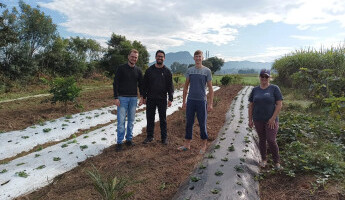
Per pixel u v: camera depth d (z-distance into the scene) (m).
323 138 5.20
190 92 4.53
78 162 4.43
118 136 4.96
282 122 6.09
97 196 3.15
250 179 3.38
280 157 4.33
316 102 8.20
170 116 8.49
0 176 3.62
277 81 17.50
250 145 4.59
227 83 22.64
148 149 5.01
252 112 4.07
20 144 5.27
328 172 3.37
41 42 21.27
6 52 17.52
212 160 3.85
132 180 3.58
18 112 8.47
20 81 17.52
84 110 9.04
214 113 8.78
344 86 7.41
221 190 2.90
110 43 31.56
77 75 24.11
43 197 3.22
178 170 3.98
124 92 4.95
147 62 33.69
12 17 18.62
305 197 2.96
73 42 29.16
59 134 6.09
